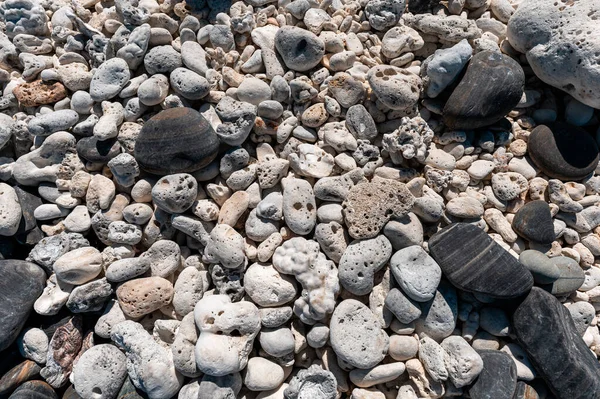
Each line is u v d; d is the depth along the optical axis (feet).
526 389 1.19
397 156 1.32
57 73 1.45
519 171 1.37
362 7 1.51
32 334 1.25
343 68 1.42
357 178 1.30
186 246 1.34
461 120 1.32
